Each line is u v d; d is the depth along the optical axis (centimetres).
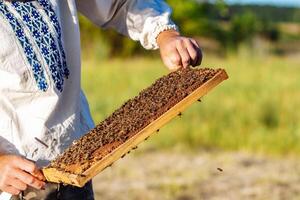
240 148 1047
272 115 1193
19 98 330
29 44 328
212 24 3306
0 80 327
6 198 341
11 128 332
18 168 304
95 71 1897
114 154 290
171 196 809
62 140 342
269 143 1050
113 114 327
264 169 927
